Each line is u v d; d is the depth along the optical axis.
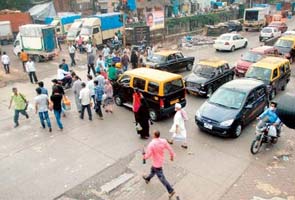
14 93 12.16
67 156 10.15
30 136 11.61
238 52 27.91
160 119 12.95
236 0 63.38
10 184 8.73
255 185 8.55
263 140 10.38
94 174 9.14
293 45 22.77
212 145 10.76
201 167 9.41
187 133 11.71
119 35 30.42
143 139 11.22
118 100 14.39
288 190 8.35
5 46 33.81
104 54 21.81
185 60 20.89
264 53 19.67
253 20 40.50
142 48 26.33
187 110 14.09
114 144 10.88
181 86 13.05
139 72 13.48
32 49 24.62
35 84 18.39
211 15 43.31
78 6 49.50
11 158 10.09
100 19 29.23
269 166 9.48
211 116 11.26
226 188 8.44
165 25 35.38
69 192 8.35
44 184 8.71
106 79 13.72
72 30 29.94
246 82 13.02
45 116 11.78
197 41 32.50
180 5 50.97
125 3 37.84
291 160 9.81
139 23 37.75
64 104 13.61
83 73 20.61
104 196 8.18
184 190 8.36
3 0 43.00
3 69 22.28
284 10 60.06
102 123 12.65
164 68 19.22
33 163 9.77
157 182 8.73
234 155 10.09
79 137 11.45
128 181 8.78
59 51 26.94
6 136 11.64
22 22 38.28
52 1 47.94
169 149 7.93
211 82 15.82
